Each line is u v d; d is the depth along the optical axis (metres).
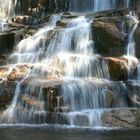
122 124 20.20
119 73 23.62
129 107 21.92
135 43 25.53
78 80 22.56
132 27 25.97
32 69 23.47
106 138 17.45
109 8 33.75
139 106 21.91
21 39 27.64
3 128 19.80
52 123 20.88
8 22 32.97
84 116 20.58
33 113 21.22
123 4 33.31
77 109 21.41
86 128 19.81
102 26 25.83
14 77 22.88
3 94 22.17
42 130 19.22
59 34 26.88
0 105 22.08
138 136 17.92
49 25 29.34
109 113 20.70
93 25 26.08
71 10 35.41
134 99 22.03
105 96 21.67
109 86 21.95
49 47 26.69
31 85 21.78
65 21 28.00
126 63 23.94
